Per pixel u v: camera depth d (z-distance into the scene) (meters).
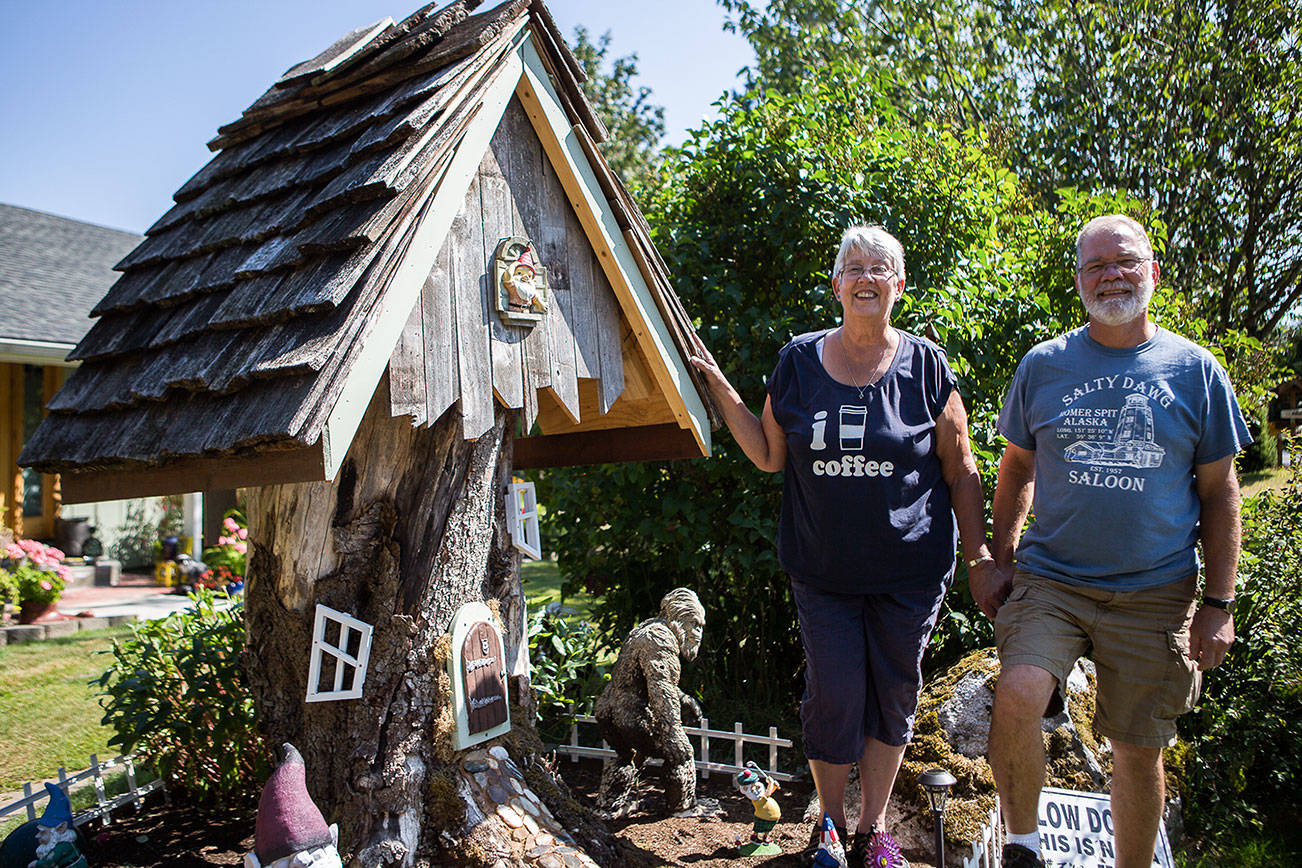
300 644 3.20
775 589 5.52
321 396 2.36
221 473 2.60
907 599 3.19
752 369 5.17
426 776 3.12
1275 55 14.23
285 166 3.40
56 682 7.30
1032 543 3.02
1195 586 2.90
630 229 3.59
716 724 5.17
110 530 14.62
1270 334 16.50
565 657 5.07
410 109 2.95
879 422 3.13
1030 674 2.76
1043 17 16.09
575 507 5.79
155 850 3.76
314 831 2.54
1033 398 3.07
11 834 3.13
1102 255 2.89
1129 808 2.98
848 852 3.25
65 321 13.42
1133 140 15.18
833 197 5.16
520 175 3.29
